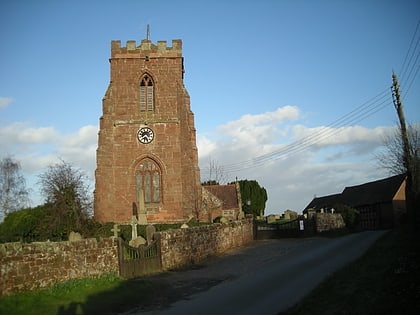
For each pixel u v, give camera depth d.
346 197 72.88
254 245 35.78
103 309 14.41
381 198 60.34
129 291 16.84
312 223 43.34
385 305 11.03
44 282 16.09
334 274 17.73
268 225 48.66
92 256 18.77
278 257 26.39
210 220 45.44
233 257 28.33
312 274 18.72
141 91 45.53
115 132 44.12
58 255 16.98
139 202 40.19
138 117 44.59
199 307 14.14
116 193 43.16
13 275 14.80
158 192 43.78
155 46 46.03
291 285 16.56
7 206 60.88
